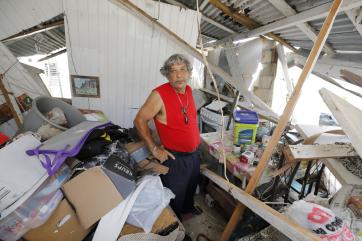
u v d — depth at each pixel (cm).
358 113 116
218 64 350
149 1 217
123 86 242
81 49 222
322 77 246
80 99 240
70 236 105
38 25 228
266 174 134
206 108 253
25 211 95
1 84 212
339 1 86
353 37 171
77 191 105
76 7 208
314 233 87
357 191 110
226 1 205
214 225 171
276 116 236
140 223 112
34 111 153
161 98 133
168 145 147
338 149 118
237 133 161
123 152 133
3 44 222
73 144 115
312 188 167
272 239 116
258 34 246
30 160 107
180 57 134
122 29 221
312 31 191
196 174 162
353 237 89
